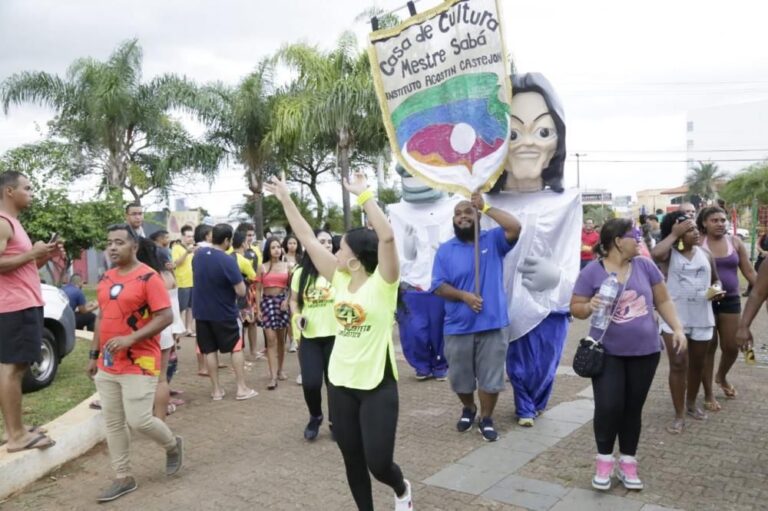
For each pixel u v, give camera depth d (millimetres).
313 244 4086
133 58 21156
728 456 4984
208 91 21672
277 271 7809
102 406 4676
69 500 4648
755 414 6027
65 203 16062
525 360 6121
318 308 5590
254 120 20938
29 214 15539
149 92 21484
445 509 4270
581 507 4195
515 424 6055
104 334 4664
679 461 4914
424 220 8375
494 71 5816
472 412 5938
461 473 4859
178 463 5020
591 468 4855
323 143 19031
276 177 4297
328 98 16547
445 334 5828
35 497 4707
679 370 5504
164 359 5844
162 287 4664
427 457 5227
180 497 4625
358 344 3635
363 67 17375
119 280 4676
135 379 4605
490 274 5629
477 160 5906
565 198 6480
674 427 5543
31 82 20891
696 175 66938
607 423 4355
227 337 7230
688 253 5734
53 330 7324
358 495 3822
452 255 5762
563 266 6418
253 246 10797
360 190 3623
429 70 6055
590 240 15062
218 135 22297
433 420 6238
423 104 6105
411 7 6133
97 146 21531
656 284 4488
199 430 6199
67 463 5348
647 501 4242
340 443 3744
